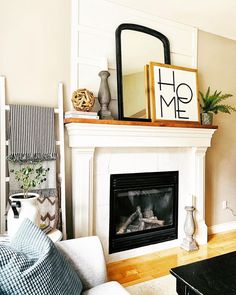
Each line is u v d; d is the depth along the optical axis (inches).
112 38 95.0
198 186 111.7
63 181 83.8
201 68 119.5
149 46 102.1
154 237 105.0
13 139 75.5
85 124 82.1
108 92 89.1
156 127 95.3
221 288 47.2
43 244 42.3
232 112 130.9
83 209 86.2
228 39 128.7
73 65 87.9
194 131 105.5
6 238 58.7
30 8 81.0
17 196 65.4
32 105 81.7
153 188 104.8
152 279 82.4
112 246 95.8
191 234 105.8
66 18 87.0
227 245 110.9
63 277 41.6
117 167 95.9
